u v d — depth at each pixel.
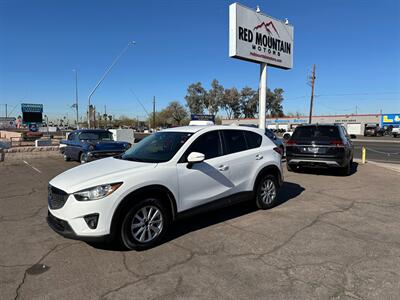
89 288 3.20
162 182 4.23
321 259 3.80
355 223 5.13
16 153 15.52
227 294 3.06
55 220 4.06
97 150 12.56
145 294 3.08
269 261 3.75
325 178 9.31
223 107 102.06
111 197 3.82
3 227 5.06
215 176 4.90
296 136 9.94
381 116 68.88
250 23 12.35
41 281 3.34
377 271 3.49
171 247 4.20
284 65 14.04
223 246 4.21
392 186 8.14
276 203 6.39
